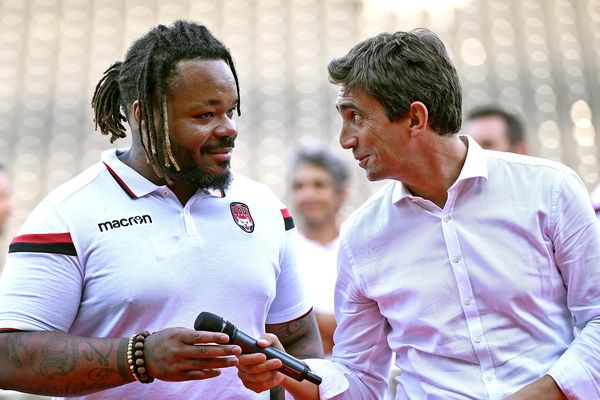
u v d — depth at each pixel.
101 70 13.38
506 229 4.56
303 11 13.81
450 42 13.69
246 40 13.51
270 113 12.85
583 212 4.52
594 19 13.94
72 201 4.39
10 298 4.24
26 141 12.77
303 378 4.25
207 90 4.36
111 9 13.91
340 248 4.91
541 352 4.53
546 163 4.64
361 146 4.57
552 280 4.55
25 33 13.66
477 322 4.55
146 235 4.39
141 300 4.30
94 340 4.16
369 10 13.88
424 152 4.57
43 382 4.14
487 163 4.67
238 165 12.44
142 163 4.54
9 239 12.07
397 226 4.74
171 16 13.80
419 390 4.72
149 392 4.41
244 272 4.52
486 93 13.20
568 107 13.16
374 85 4.48
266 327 4.90
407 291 4.68
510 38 13.73
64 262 4.29
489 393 4.48
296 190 7.83
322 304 7.29
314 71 13.28
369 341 5.00
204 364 3.99
